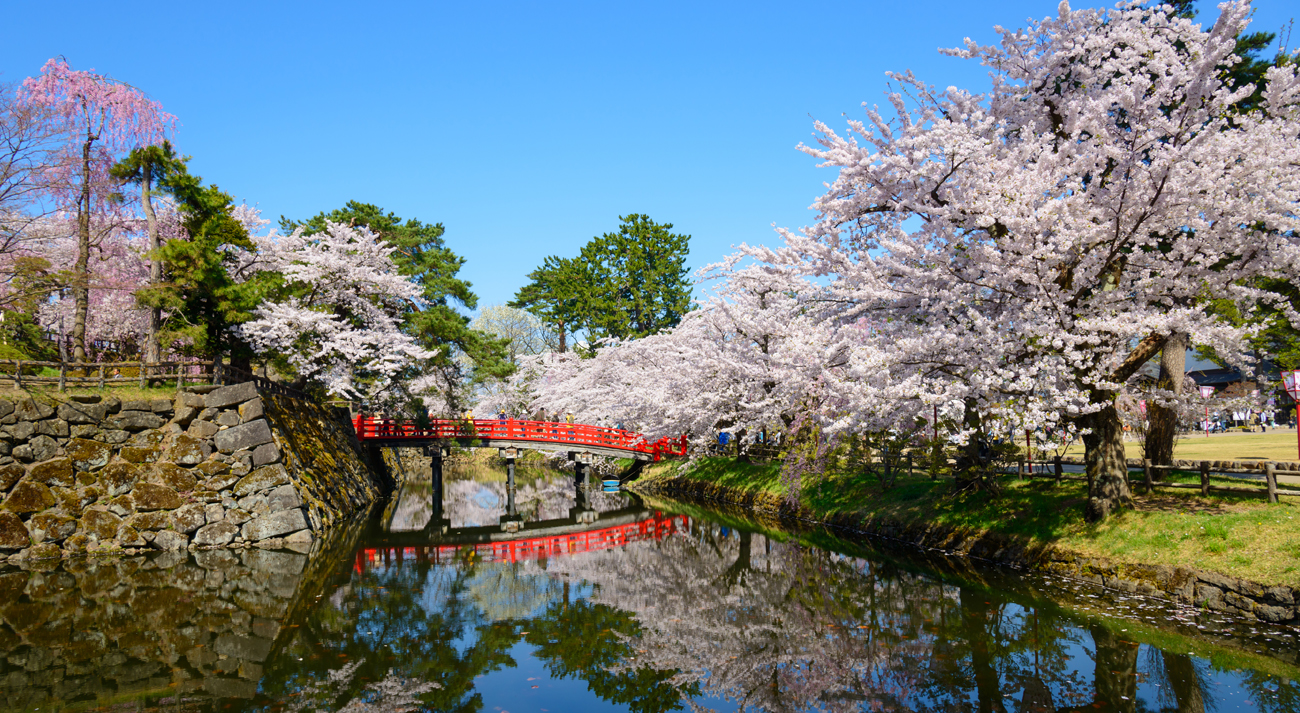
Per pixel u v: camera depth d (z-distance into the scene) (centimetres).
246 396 1767
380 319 2523
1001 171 1066
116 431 1655
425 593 1284
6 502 1521
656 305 4903
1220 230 1046
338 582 1366
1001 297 1187
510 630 1050
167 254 1775
